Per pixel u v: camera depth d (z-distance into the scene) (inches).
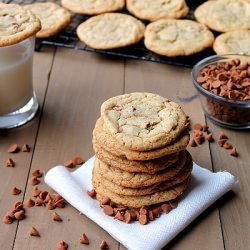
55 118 22.6
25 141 21.5
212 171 20.4
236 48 25.8
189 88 24.8
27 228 18.0
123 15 28.4
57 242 17.6
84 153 21.0
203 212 18.7
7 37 19.9
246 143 21.7
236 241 17.8
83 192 18.9
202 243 17.7
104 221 17.8
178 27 27.5
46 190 19.4
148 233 17.4
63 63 26.1
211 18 28.1
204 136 22.0
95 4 29.2
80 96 24.0
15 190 19.2
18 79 21.3
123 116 18.4
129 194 17.9
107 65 26.1
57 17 28.0
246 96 21.5
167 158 18.0
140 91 24.5
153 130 17.9
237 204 19.0
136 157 17.5
